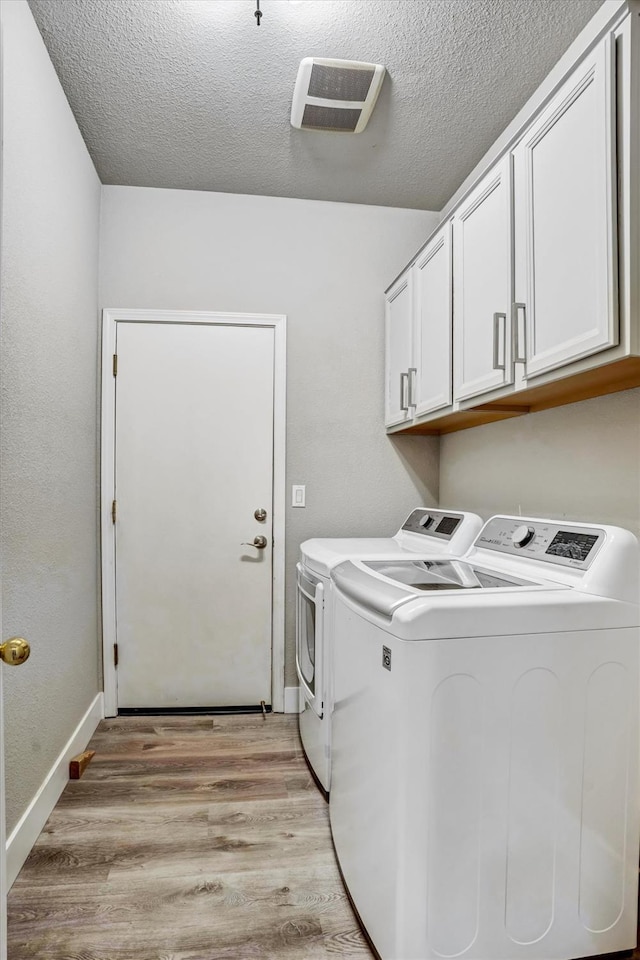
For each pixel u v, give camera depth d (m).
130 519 2.68
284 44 1.79
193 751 2.30
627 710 1.28
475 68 1.88
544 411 1.94
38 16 1.67
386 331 2.83
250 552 2.75
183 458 2.71
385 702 1.21
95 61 1.86
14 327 1.56
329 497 2.82
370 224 2.85
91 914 1.42
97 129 2.23
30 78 1.66
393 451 2.87
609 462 1.61
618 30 1.17
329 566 1.83
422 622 1.13
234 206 2.75
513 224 1.60
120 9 1.64
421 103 2.05
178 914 1.43
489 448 2.36
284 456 2.76
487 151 2.38
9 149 1.51
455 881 1.16
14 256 1.56
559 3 1.61
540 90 1.97
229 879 1.55
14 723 1.57
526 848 1.21
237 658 2.74
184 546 2.71
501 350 1.68
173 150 2.38
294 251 2.80
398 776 1.15
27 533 1.67
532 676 1.21
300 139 2.29
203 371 2.72
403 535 2.49
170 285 2.70
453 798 1.16
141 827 1.78
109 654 2.64
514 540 1.64
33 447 1.73
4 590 1.51
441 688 1.15
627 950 1.30
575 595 1.27
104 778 2.08
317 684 1.92
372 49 1.80
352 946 1.34
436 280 2.18
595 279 1.24
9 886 1.49
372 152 2.38
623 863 1.29
